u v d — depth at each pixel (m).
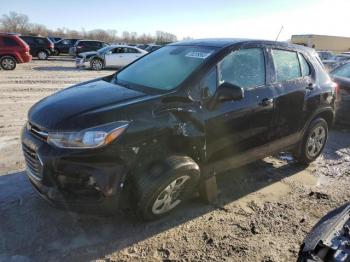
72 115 3.24
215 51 4.00
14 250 3.18
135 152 3.23
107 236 3.43
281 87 4.52
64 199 3.16
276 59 4.57
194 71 3.77
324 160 5.71
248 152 4.28
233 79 4.02
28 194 4.09
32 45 25.77
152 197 3.37
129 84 4.04
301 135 5.00
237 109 3.95
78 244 3.30
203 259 3.19
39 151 3.21
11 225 3.52
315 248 2.22
